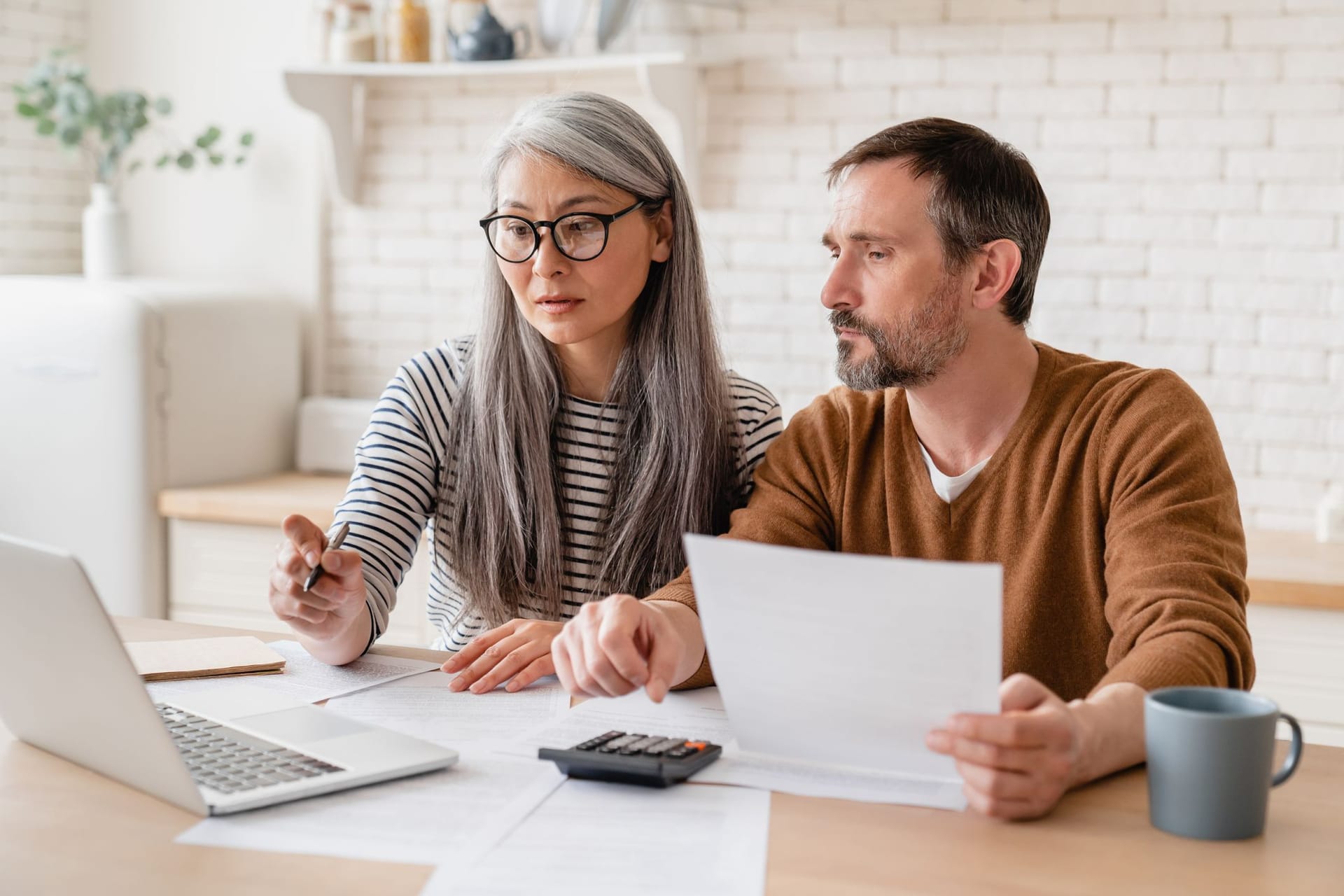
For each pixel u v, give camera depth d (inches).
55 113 137.0
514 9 130.9
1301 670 98.3
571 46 121.6
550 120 66.9
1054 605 62.4
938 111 119.9
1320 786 46.5
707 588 43.8
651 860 39.4
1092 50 115.5
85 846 40.4
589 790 45.0
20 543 43.2
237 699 54.2
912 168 60.0
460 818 42.5
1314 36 110.1
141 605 125.0
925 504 64.7
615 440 72.9
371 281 139.9
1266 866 39.4
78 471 125.5
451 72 122.9
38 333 126.0
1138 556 56.2
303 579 58.0
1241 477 115.6
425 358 75.2
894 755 45.5
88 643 42.5
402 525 70.1
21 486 128.0
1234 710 43.1
